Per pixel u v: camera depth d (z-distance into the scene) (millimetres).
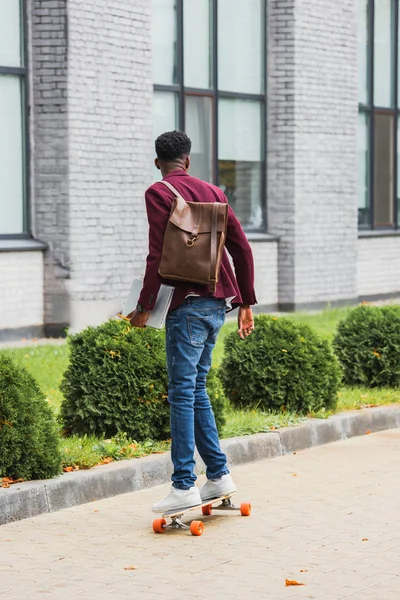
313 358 12367
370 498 9508
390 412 13023
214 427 8805
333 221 24672
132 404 10586
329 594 6984
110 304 19859
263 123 23812
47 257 19297
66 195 19172
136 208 20266
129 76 19984
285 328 12461
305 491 9750
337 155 24688
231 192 23281
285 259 23828
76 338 10805
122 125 19922
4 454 8984
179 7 21797
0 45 18906
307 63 23781
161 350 10781
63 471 9477
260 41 23641
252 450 11000
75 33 19062
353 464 10906
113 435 10680
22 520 8711
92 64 19359
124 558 7758
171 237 8273
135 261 20281
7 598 6918
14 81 19141
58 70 19031
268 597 6930
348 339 14430
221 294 8516
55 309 19297
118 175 19906
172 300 8391
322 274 24469
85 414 10578
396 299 27594
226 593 7012
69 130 19078
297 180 23719
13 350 17109
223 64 22953
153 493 9633
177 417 8469
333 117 24531
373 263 26953
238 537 8281
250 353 12305
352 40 24922
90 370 10586
